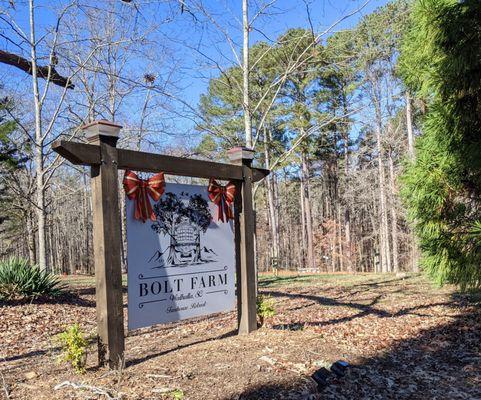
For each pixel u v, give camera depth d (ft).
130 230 16.01
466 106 21.29
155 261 16.70
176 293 17.35
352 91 70.44
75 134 42.57
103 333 14.28
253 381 13.30
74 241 144.66
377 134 83.05
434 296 33.73
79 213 128.36
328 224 111.14
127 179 15.90
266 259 139.64
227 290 19.56
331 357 16.37
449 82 21.17
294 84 49.67
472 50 19.94
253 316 20.21
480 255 21.34
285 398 12.26
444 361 17.51
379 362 16.75
